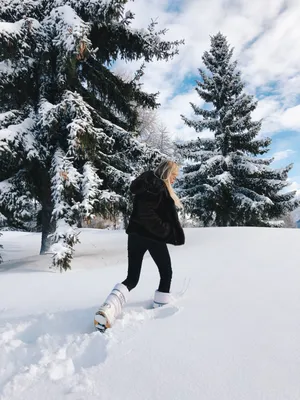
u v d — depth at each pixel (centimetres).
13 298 339
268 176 1836
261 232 692
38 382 166
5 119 641
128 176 732
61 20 636
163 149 3062
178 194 1873
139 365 176
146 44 776
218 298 283
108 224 2142
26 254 857
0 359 196
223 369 167
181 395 147
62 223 575
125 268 480
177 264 449
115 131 769
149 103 865
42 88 703
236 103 1930
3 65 662
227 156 1811
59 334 233
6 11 661
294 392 144
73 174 609
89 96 785
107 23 732
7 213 672
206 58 2098
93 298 316
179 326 226
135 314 255
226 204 1762
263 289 301
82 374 171
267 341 195
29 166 664
